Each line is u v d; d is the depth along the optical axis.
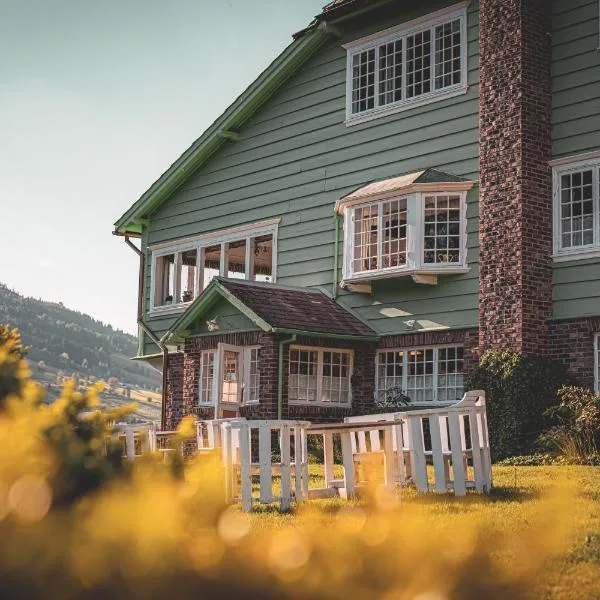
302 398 19.64
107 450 3.73
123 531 2.83
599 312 16.53
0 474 2.94
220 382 19.75
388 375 19.92
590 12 17.28
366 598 2.83
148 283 26.92
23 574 2.62
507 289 17.17
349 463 10.21
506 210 17.39
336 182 21.39
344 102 21.45
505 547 4.78
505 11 17.86
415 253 18.52
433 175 18.83
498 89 17.83
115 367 163.38
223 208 24.47
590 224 17.00
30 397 3.78
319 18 21.39
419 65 19.97
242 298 19.41
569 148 17.38
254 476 13.68
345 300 20.78
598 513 8.36
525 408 16.34
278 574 2.83
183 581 2.79
